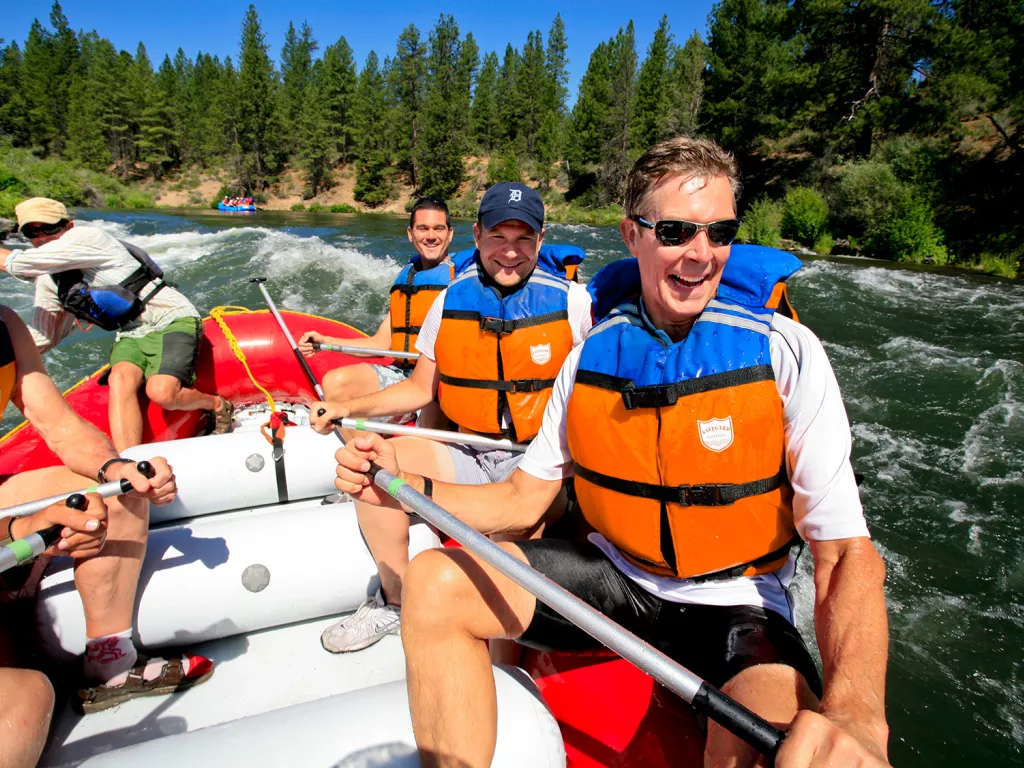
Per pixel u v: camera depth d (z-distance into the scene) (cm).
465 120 5197
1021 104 1742
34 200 272
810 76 2469
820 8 2330
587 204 3891
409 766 118
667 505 136
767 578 139
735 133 2892
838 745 89
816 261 1405
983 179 1645
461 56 5806
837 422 125
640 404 136
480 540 125
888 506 337
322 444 231
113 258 289
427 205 322
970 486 358
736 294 142
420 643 120
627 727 148
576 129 4272
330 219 2597
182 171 5625
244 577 173
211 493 216
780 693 113
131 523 150
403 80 5062
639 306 149
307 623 190
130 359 295
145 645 166
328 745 118
